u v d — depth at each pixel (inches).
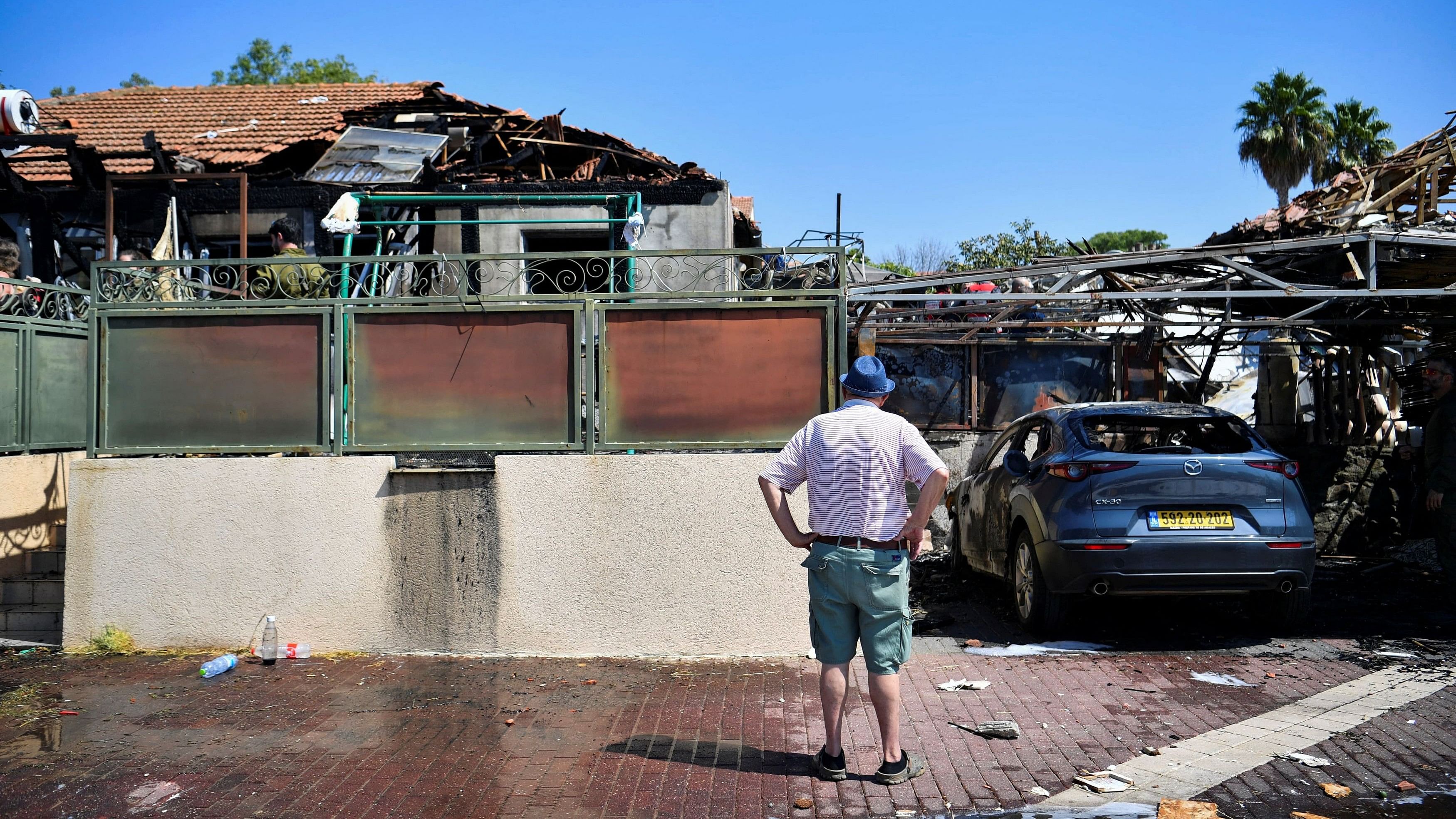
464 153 561.3
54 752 188.5
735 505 254.5
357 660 255.1
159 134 586.2
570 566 256.2
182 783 172.7
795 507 254.2
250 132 579.8
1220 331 450.3
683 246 506.3
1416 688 223.8
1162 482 261.4
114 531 262.7
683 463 254.5
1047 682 234.5
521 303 262.1
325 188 493.7
